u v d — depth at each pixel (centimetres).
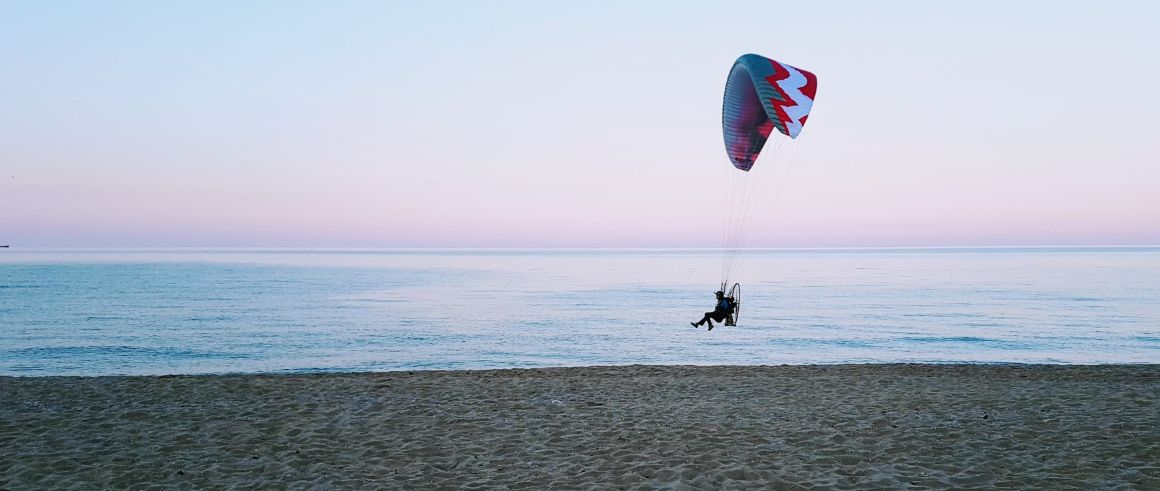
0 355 3091
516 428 1171
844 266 16925
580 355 3180
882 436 1084
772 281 9894
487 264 19662
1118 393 1416
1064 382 1628
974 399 1376
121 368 2775
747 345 3484
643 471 909
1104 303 5781
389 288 8269
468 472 916
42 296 6494
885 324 4381
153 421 1216
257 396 1458
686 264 19775
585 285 9162
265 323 4391
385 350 3303
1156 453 946
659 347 3412
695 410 1314
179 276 10825
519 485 857
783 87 1393
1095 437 1042
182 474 910
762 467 920
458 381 1664
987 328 4131
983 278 10244
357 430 1155
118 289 7594
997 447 1002
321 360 3009
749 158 1677
